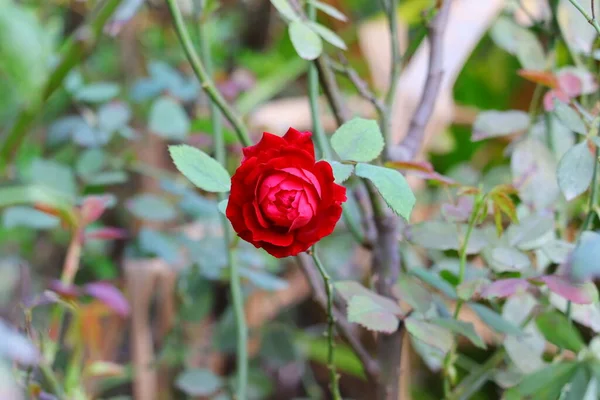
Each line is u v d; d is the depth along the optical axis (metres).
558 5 1.03
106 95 1.24
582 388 0.91
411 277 0.95
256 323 1.30
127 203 1.21
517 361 0.93
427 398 1.33
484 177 1.17
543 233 0.92
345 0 1.73
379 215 0.93
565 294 0.85
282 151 0.78
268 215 0.77
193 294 1.27
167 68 1.31
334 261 1.38
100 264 1.42
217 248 1.17
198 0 1.03
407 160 0.93
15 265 1.44
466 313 1.15
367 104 1.51
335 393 0.92
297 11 0.91
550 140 1.02
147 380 1.24
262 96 1.65
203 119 1.33
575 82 0.96
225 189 0.83
